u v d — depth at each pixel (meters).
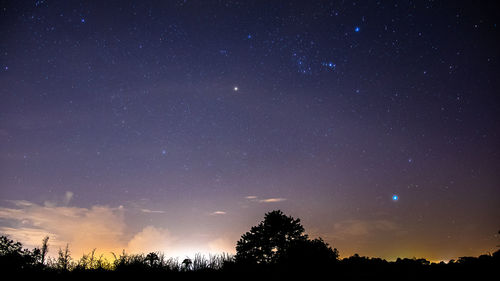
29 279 6.57
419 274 6.02
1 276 6.67
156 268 7.23
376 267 6.79
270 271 6.99
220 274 6.77
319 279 6.20
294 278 6.36
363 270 6.64
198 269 7.21
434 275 5.85
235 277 6.56
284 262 7.48
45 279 6.57
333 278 6.21
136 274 6.86
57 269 7.36
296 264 7.26
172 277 6.64
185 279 6.45
